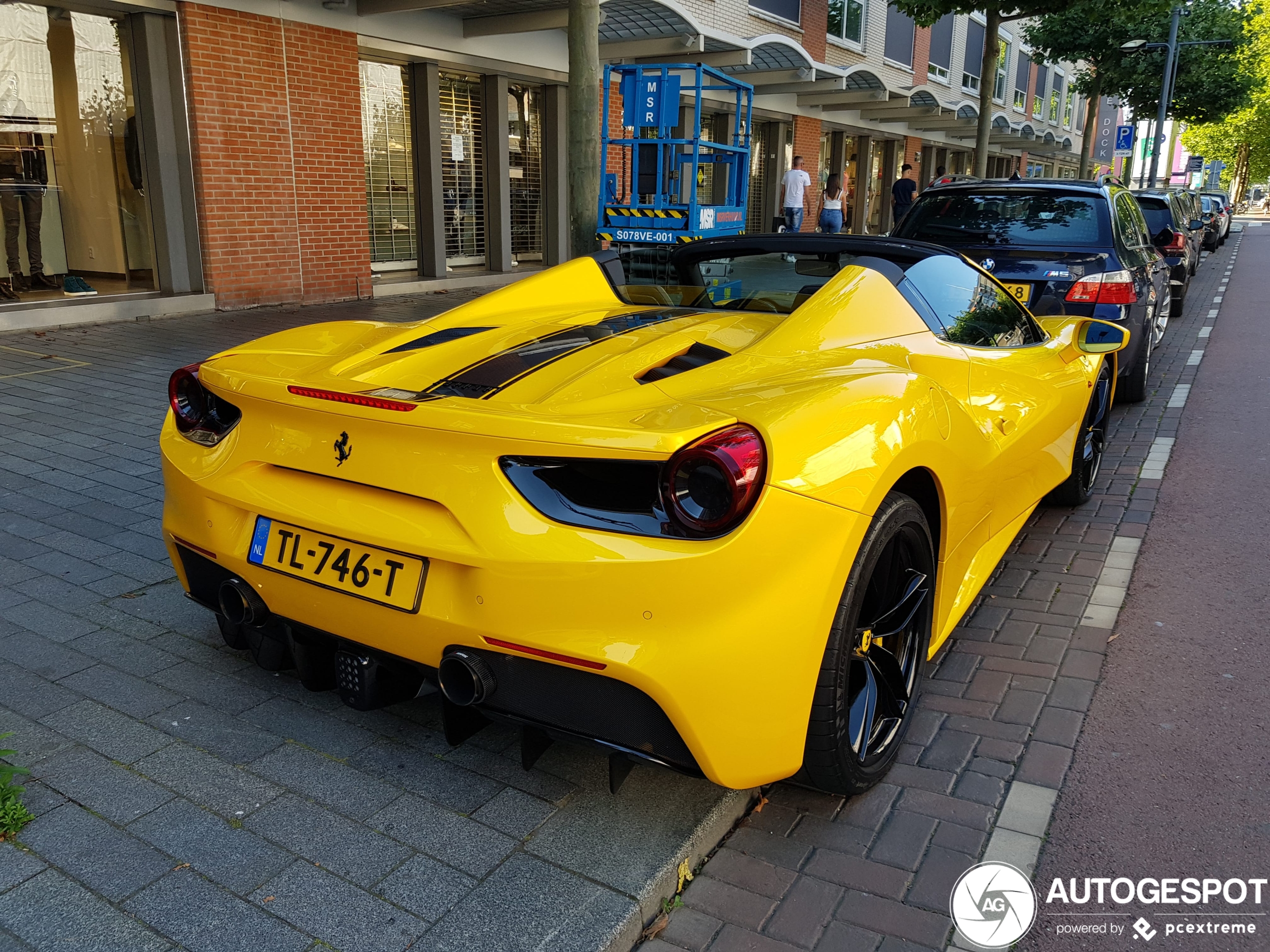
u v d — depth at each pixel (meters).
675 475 1.77
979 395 3.03
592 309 3.18
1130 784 2.46
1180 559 4.09
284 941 1.81
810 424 1.96
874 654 2.40
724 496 1.76
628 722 1.87
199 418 2.54
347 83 10.96
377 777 2.35
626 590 1.78
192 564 2.53
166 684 2.78
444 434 1.95
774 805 2.34
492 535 1.88
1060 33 21.91
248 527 2.32
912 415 2.26
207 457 2.42
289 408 2.20
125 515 4.21
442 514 1.97
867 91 19.80
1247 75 29.38
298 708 2.67
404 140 12.47
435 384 2.29
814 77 16.62
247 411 2.33
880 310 2.82
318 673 2.48
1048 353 3.86
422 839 2.12
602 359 2.39
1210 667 3.12
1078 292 6.02
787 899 2.02
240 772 2.35
